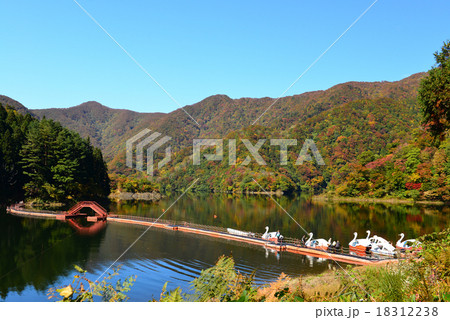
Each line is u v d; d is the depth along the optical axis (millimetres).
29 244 29281
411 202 67688
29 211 48812
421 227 39219
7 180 59156
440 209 56688
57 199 61219
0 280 19578
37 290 17922
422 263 4938
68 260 24234
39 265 22781
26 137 64625
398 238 33406
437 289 3816
